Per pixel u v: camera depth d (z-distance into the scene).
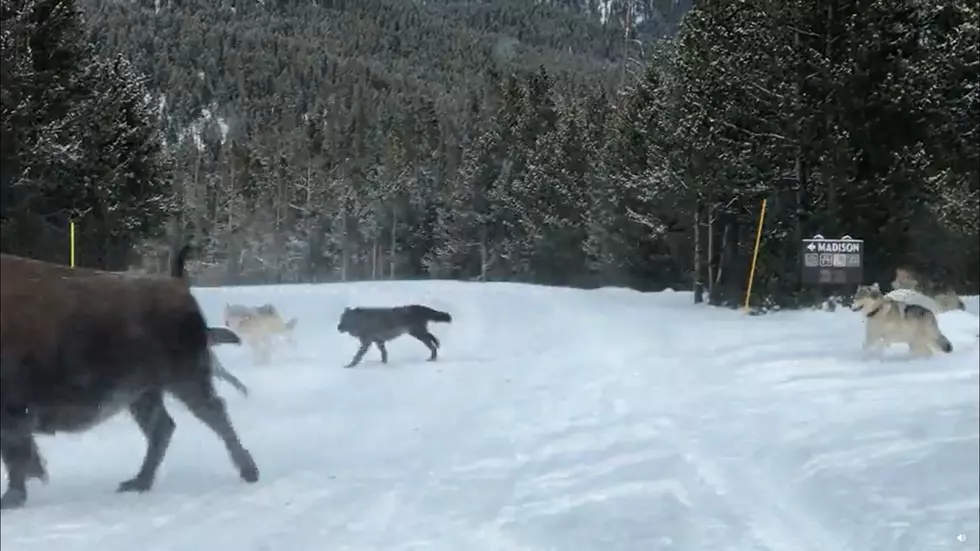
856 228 24.97
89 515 5.39
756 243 25.36
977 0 26.88
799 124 24.22
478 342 16.53
